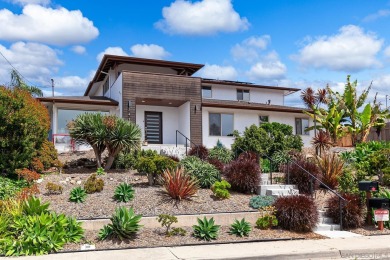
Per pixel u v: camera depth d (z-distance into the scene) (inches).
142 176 577.6
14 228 341.4
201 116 944.3
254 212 440.5
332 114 1005.8
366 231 433.7
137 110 967.0
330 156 645.9
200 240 371.9
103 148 639.1
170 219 374.6
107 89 1055.0
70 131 625.0
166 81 916.0
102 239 357.7
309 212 419.8
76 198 438.9
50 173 597.9
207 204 462.3
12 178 528.1
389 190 547.5
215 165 619.2
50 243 326.3
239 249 342.3
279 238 387.2
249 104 1117.1
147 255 317.7
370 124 1006.4
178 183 464.8
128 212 374.9
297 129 1131.3
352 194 474.6
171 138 995.3
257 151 733.3
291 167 579.5
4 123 531.8
